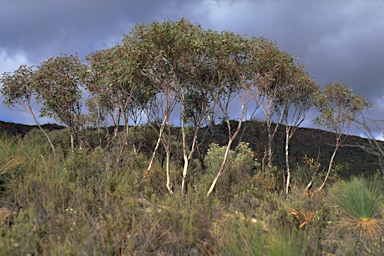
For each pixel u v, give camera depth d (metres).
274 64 10.62
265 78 10.46
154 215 5.21
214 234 5.04
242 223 5.02
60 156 9.22
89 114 14.00
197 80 10.28
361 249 5.31
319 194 7.37
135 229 4.63
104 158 8.98
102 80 11.38
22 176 6.77
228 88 10.75
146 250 4.54
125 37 9.64
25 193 5.43
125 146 12.11
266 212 7.46
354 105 12.33
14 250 3.24
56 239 4.07
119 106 13.34
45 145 12.26
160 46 9.48
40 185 5.96
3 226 4.36
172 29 9.33
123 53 9.59
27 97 13.09
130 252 4.26
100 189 6.55
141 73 9.79
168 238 4.82
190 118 11.02
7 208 5.17
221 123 15.58
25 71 13.10
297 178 12.98
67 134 14.98
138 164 11.16
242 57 10.23
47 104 13.24
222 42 9.84
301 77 12.38
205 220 5.54
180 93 10.15
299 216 5.84
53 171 7.18
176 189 8.94
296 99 13.23
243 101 10.27
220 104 10.73
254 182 11.05
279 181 12.45
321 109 13.04
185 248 4.79
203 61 10.05
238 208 7.32
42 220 4.41
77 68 12.97
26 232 3.60
